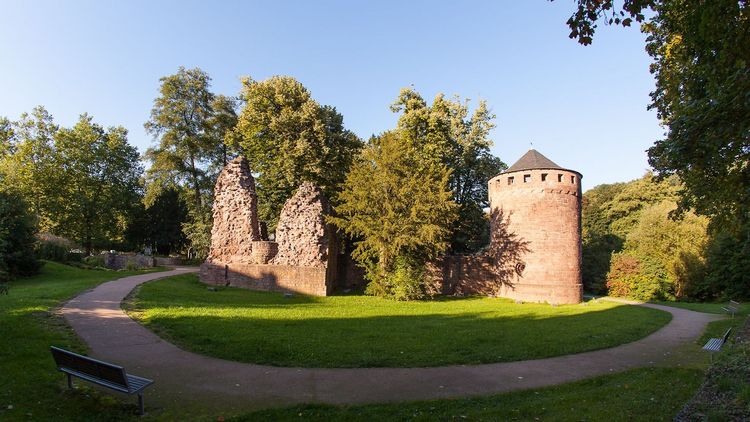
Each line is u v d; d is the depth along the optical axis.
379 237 26.98
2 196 25.20
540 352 11.89
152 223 47.66
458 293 35.25
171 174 45.03
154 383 8.35
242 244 28.12
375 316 18.44
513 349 12.04
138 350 10.50
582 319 19.59
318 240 27.81
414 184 27.00
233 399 7.61
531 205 31.41
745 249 16.59
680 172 14.07
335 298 25.78
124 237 48.78
